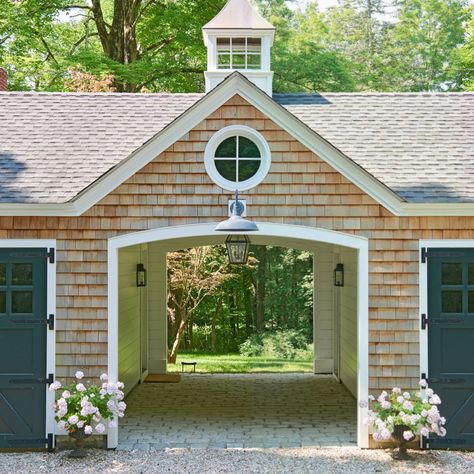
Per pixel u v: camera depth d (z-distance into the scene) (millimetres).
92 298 8117
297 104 10641
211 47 10773
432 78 25750
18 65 21547
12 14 19016
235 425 9359
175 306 21172
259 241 13109
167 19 19750
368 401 8062
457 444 8047
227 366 16625
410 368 8047
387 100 10789
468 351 8062
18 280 8125
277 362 18000
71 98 10867
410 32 26562
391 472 7297
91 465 7547
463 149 9242
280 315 22234
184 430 9086
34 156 9000
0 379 8062
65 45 23516
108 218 8141
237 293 23547
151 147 8117
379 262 8086
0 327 8086
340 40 29000
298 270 21953
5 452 8039
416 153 9156
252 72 10641
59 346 8109
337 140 9477
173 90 21312
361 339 8070
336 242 8102
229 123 8148
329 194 8117
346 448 8195
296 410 10320
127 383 11438
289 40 22531
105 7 24547
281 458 7805
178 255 17656
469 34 25688
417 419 7574
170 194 8156
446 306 8078
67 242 8125
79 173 8633
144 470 7383
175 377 13070
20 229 8117
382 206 8094
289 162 8141
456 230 8062
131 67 19094
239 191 8148
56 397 8086
